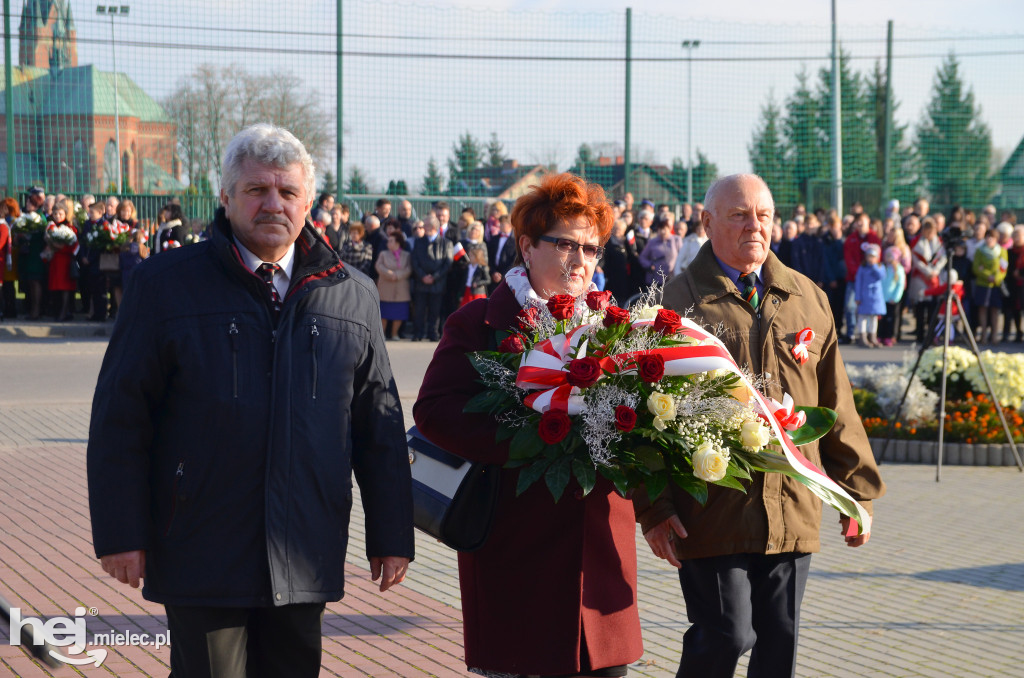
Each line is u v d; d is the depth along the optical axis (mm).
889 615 4914
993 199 23891
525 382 2842
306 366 2695
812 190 22422
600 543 3014
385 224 16516
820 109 22797
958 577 5523
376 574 2861
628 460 2832
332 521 2709
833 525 6641
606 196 3205
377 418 2852
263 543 2613
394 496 2834
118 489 2559
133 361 2605
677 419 2822
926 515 6879
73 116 19391
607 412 2742
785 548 3209
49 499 6766
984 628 4742
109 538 2535
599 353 2828
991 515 6887
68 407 10461
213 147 19781
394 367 13344
